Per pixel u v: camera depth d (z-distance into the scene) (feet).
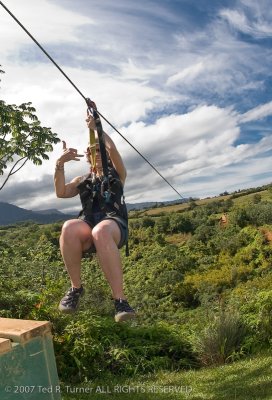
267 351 26.22
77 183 12.63
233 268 143.02
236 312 28.76
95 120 12.30
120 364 25.43
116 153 12.41
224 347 26.40
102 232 10.91
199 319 33.88
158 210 254.68
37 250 37.47
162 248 177.68
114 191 11.74
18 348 10.10
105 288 37.83
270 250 155.22
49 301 27.84
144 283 146.61
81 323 26.20
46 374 10.60
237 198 263.70
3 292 27.45
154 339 28.25
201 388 21.24
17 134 35.73
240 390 19.99
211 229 187.93
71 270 11.39
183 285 135.33
